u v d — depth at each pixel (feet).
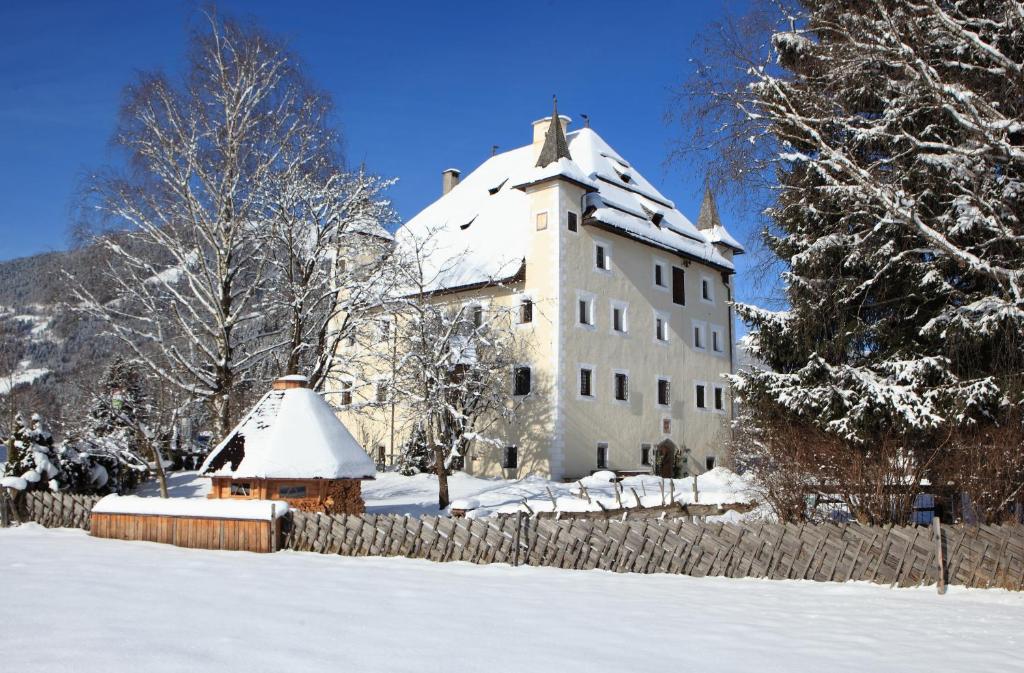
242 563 42.47
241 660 20.10
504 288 131.54
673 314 149.89
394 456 132.67
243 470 59.47
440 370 99.96
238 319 91.35
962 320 52.49
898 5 56.90
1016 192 53.62
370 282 97.14
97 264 91.35
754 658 23.67
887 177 58.44
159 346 92.12
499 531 45.62
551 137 130.62
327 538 49.47
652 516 64.90
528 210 133.59
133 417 100.12
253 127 91.76
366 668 20.03
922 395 54.70
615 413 132.36
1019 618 32.63
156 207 89.76
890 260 56.59
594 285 131.34
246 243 95.35
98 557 44.09
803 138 60.34
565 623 27.63
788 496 49.03
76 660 19.30
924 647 26.43
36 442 81.56
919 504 51.88
